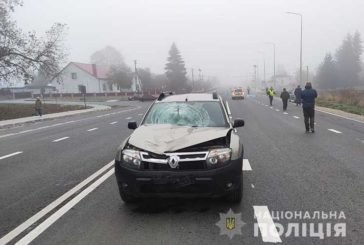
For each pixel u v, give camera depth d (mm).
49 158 11617
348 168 8969
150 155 5750
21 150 13719
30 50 42906
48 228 5516
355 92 42594
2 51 40906
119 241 4977
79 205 6527
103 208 6312
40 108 35656
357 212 5883
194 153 5691
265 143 13125
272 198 6637
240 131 16719
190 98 7945
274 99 57062
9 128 25109
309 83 16062
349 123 19766
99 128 21219
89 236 5168
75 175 8945
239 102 47750
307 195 6797
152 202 6500
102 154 11898
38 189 7789
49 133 19734
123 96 91812
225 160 5738
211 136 6082
